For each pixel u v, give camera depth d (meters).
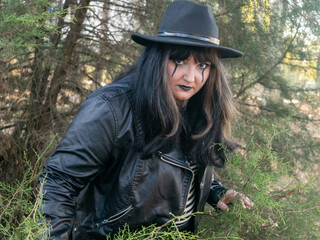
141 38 1.52
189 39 1.47
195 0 4.07
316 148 4.32
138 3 4.41
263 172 1.83
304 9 4.29
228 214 1.92
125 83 1.53
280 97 4.68
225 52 1.54
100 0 4.38
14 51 2.61
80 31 4.60
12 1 2.52
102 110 1.39
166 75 1.45
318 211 2.85
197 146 1.60
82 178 1.40
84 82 4.89
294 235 2.74
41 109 4.54
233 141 1.79
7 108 4.38
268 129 3.93
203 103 1.62
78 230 1.56
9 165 4.33
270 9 4.39
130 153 1.45
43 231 1.16
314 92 4.65
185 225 1.69
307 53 4.52
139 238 1.37
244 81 4.58
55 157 1.38
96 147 1.38
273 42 4.48
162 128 1.45
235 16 4.30
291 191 2.62
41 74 4.52
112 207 1.50
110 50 4.55
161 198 1.52
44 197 1.32
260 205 1.89
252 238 2.73
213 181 1.97
